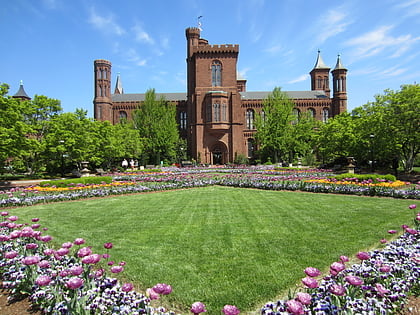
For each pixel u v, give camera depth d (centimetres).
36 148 2631
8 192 1720
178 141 5597
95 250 688
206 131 5475
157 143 5216
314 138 4600
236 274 540
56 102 3322
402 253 535
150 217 1047
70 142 2912
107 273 556
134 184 1953
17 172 3444
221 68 5566
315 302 372
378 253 541
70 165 3684
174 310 431
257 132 5688
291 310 285
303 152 5300
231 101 5519
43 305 424
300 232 810
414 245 589
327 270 554
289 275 531
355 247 677
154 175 2741
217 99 5381
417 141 2261
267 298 454
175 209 1191
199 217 1030
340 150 3738
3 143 1936
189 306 438
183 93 7231
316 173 2792
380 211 1074
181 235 805
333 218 970
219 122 5359
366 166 3597
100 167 4150
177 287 495
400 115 2169
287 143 5269
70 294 396
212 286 495
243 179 2084
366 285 408
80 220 1012
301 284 496
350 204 1230
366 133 2744
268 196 1505
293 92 7062
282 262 595
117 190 1705
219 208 1191
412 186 1703
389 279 444
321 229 836
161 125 5278
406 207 1149
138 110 5550
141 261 614
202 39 6412
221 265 586
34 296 432
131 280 530
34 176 3055
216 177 2434
